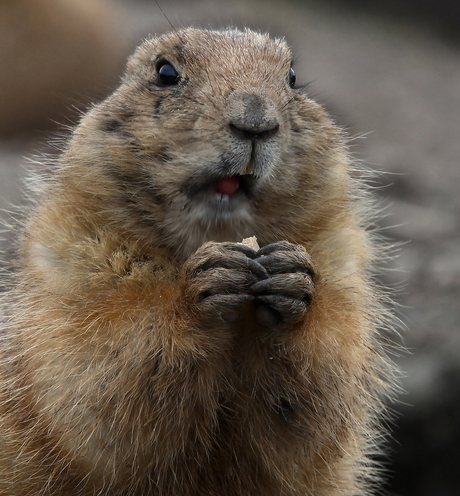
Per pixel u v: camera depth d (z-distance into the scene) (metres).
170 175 6.73
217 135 6.42
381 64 25.77
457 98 22.84
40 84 17.52
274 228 7.29
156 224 7.05
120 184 7.09
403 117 20.83
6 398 7.59
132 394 6.51
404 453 11.28
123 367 6.42
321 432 7.05
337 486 8.02
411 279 12.66
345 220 7.79
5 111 17.67
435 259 13.19
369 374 7.84
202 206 6.77
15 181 14.50
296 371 6.74
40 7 18.89
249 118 6.36
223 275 6.12
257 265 6.17
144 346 6.39
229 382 6.82
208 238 6.96
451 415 11.10
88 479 7.11
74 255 6.97
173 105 6.86
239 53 7.21
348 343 6.82
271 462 7.12
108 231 7.08
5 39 17.83
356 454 8.53
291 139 7.04
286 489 7.44
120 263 6.86
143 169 6.93
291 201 7.18
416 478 11.33
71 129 8.23
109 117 7.30
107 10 22.95
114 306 6.55
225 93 6.60
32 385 7.09
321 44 27.27
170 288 6.63
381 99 22.23
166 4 28.05
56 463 7.20
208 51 7.17
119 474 6.92
